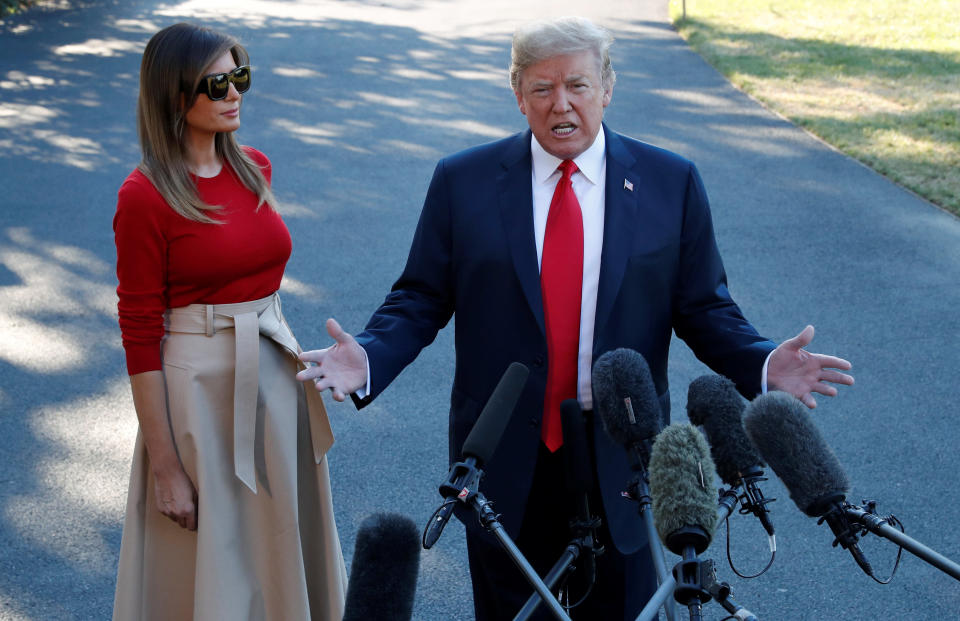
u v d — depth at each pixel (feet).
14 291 20.27
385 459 14.01
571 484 6.45
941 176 25.88
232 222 8.21
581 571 8.27
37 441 14.58
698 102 34.14
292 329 18.21
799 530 12.33
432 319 8.41
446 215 8.30
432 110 34.04
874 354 16.83
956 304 18.69
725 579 11.41
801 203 24.31
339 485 13.38
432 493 13.20
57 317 19.02
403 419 15.08
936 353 16.81
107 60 43.98
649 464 5.72
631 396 6.39
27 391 16.11
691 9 52.26
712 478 5.52
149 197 7.86
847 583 11.30
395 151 29.48
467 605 11.06
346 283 20.20
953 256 20.97
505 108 34.12
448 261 8.35
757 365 7.54
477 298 8.13
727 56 40.81
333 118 33.24
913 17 48.65
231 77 8.05
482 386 8.16
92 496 13.16
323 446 8.93
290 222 23.73
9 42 48.14
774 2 53.52
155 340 8.09
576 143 7.70
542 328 7.89
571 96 7.52
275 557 8.57
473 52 43.45
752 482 6.13
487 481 8.07
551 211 8.02
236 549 8.45
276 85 38.01
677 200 8.15
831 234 22.29
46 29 51.52
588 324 7.95
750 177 26.37
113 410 15.52
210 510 8.22
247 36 48.29
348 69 40.57
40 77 40.75
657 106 33.68
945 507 12.64
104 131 32.71
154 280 8.00
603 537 8.18
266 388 8.48
